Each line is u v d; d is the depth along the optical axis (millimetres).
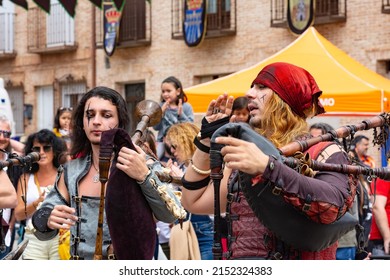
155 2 29859
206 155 5094
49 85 34531
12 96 35688
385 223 9953
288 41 25891
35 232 5859
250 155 4105
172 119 12477
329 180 4418
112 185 5277
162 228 9367
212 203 5145
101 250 5352
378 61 24031
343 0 24469
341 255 9273
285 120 4852
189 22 27281
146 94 30234
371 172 4562
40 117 34875
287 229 4383
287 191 4191
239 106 8219
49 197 5895
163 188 5316
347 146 4957
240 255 4734
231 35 27422
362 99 14250
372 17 24000
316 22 24688
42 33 33969
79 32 32812
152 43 30000
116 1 21953
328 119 22172
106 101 5816
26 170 8734
